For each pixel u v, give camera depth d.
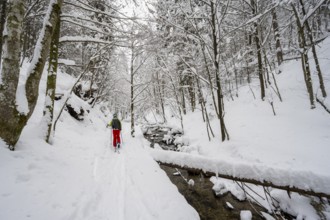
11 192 2.44
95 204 3.10
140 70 15.20
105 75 14.32
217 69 8.45
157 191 4.13
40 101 7.54
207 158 3.96
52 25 3.70
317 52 11.41
